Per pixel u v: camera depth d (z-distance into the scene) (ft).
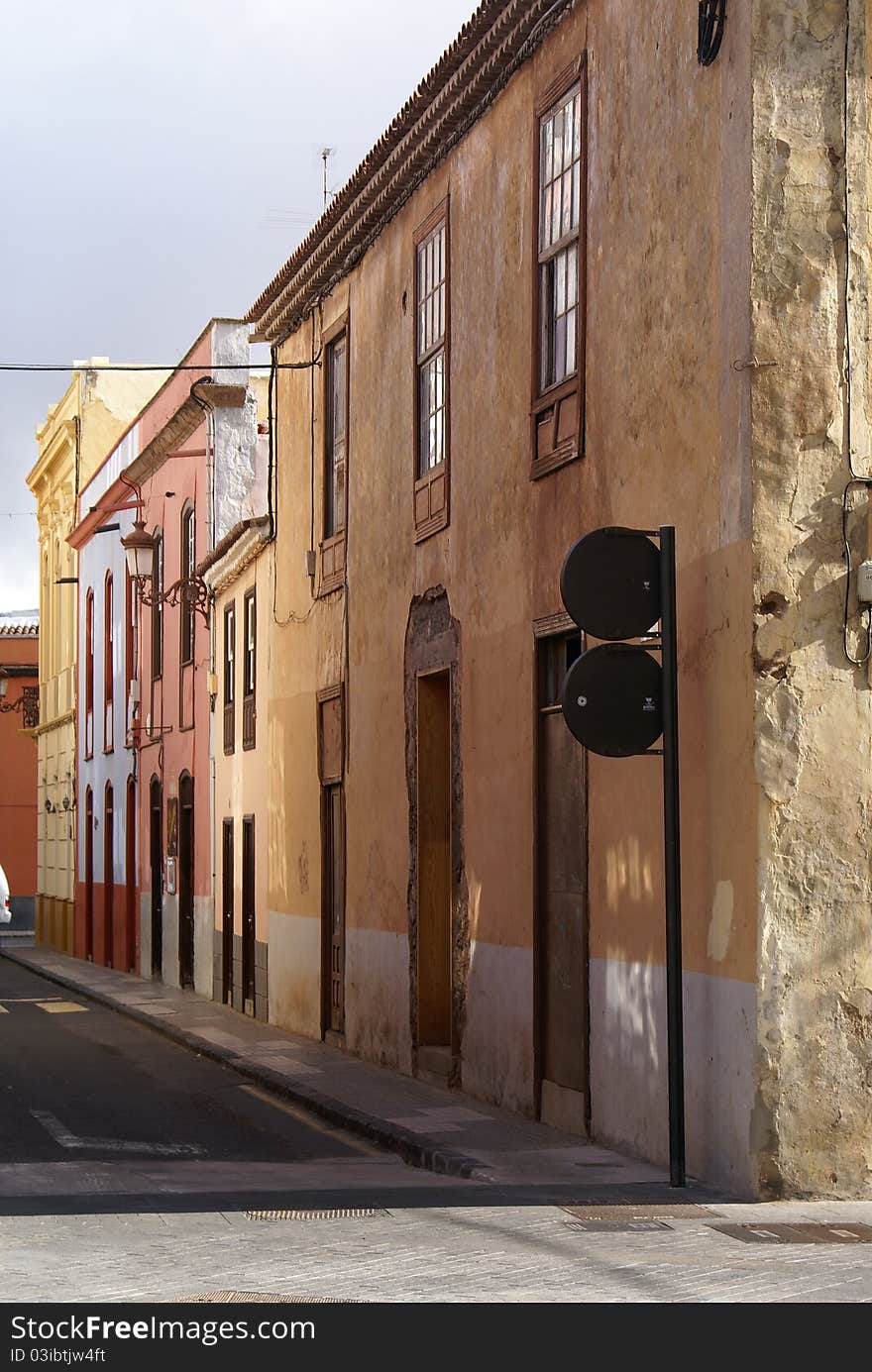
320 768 68.23
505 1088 46.50
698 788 34.88
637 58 38.83
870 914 32.42
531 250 45.55
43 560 173.78
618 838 39.11
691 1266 26.12
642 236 38.37
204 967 94.43
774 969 32.09
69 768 154.30
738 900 32.94
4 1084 55.72
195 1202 32.78
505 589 47.06
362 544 62.13
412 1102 48.49
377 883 59.52
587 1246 27.68
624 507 39.22
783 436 32.81
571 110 43.21
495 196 48.57
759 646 32.55
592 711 32.58
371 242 61.52
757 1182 31.86
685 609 35.68
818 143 33.22
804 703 32.50
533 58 45.65
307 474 71.10
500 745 47.29
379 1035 58.80
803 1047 32.07
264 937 78.23
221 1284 25.00
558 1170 36.45
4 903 46.93
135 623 122.21
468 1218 30.32
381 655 59.47
